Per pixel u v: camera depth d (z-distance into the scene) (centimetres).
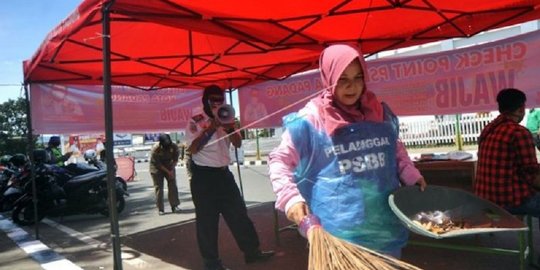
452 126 1745
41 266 614
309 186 240
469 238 548
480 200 286
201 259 600
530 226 455
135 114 933
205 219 515
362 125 236
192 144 503
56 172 986
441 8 514
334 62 229
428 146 1806
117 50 592
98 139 2058
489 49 688
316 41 615
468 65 712
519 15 552
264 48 641
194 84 892
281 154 236
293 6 454
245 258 555
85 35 501
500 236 575
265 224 771
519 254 397
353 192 232
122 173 1859
